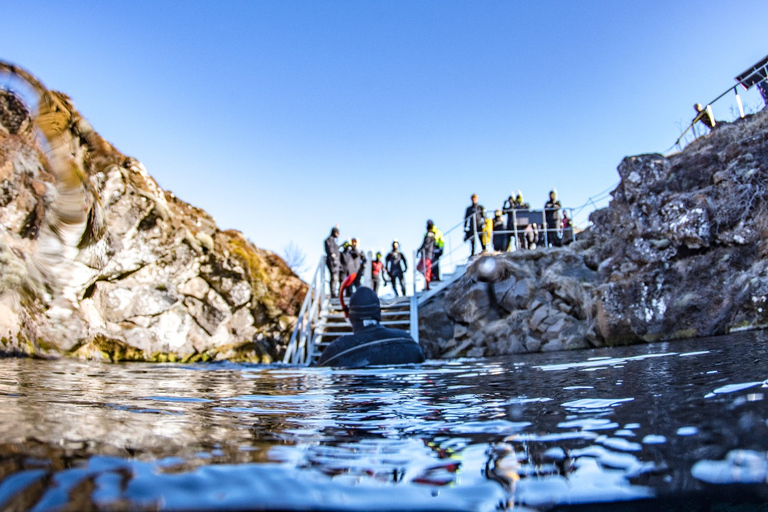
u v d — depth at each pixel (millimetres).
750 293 6914
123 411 1459
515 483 730
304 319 12078
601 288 9414
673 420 1082
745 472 720
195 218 13711
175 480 673
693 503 624
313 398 2068
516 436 1069
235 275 13398
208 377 3529
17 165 6195
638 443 912
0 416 1202
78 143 6949
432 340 12211
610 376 2326
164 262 11672
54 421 1151
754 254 7812
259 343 13289
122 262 10703
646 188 9797
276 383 2945
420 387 2516
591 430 1067
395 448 982
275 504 604
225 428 1214
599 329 9406
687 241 8734
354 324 5781
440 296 12922
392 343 5340
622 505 630
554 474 766
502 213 13625
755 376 1697
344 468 808
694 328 7863
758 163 8320
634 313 8703
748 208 8094
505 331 11156
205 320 12484
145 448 887
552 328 10602
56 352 7184
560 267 11648
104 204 9812
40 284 6875
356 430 1224
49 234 6832
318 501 631
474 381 2709
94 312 9789
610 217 11625
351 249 13328
